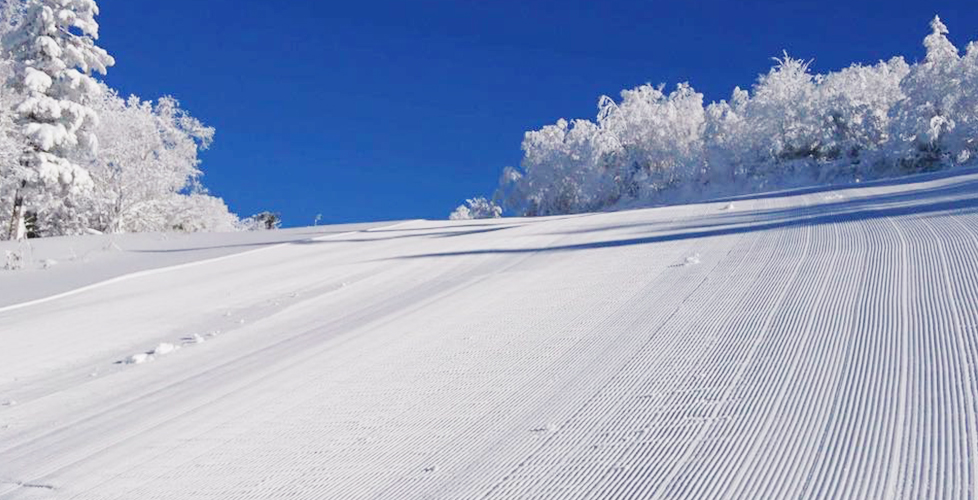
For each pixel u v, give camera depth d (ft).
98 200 128.98
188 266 67.05
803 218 57.31
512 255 57.47
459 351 28.91
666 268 41.29
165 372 32.09
